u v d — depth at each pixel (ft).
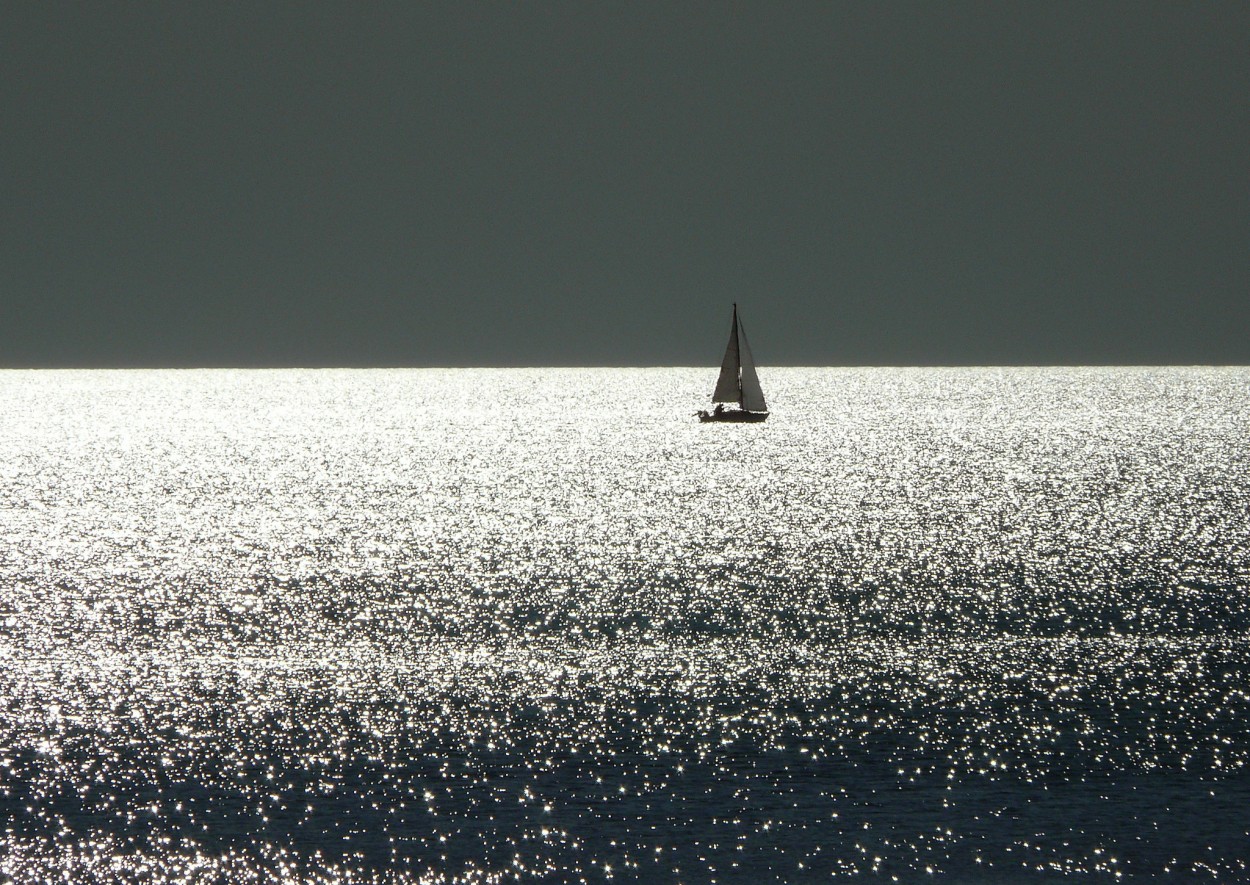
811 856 351.46
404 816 380.58
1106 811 380.58
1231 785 400.47
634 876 340.80
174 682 530.27
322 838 364.58
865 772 416.26
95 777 411.34
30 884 338.34
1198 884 333.21
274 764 424.87
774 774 414.00
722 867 346.95
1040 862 346.33
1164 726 461.37
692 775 414.41
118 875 343.26
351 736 455.22
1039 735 451.94
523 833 368.48
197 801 392.68
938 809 383.45
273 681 533.14
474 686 524.52
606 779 410.72
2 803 388.98
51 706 491.72
